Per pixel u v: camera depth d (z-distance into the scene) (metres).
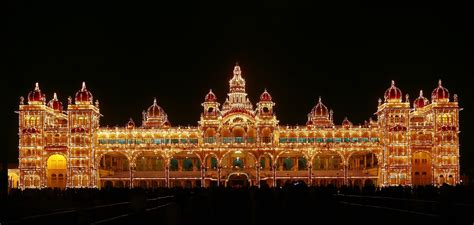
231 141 119.50
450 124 118.31
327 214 45.38
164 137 123.62
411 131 118.94
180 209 38.16
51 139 118.88
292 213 46.19
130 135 123.69
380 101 124.81
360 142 118.75
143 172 121.38
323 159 130.75
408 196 58.75
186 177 118.94
